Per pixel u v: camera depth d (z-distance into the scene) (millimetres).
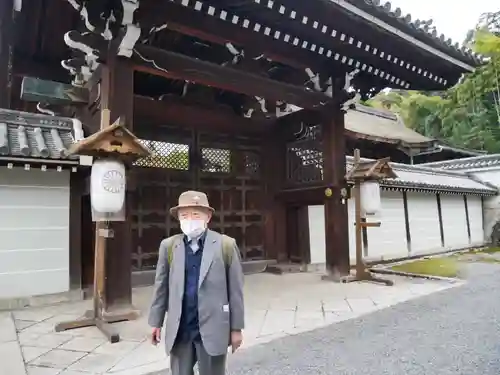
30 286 5453
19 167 5348
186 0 4574
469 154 18250
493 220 13922
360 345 3674
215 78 5586
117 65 4809
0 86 7199
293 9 4844
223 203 7984
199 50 6574
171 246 2262
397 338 3869
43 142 5484
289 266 8180
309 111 7633
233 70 5773
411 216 10938
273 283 6840
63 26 5645
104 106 4809
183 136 7551
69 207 5863
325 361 3281
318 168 7520
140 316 4605
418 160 19156
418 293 5953
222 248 2188
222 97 8172
